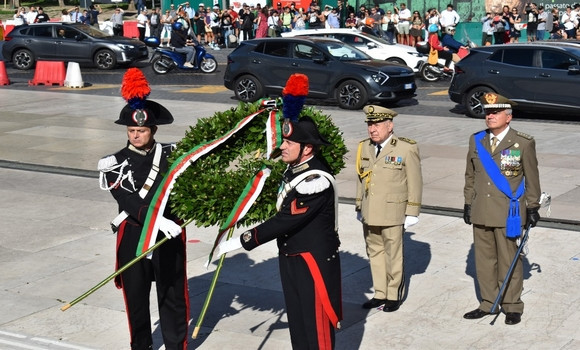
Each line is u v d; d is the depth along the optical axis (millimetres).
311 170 5320
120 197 5902
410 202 6914
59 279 7973
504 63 18031
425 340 6500
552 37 31031
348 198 11031
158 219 5707
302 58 20359
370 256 7211
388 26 32375
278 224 5355
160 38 36156
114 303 7387
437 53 24594
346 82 19672
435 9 31719
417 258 8492
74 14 38094
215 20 35844
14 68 28531
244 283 7863
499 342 6430
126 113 5883
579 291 7500
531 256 8477
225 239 5914
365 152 7098
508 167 6527
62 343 6523
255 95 20859
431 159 13367
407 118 17844
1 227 9766
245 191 5613
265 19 34156
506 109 6496
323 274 5418
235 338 6602
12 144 15000
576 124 17266
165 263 6008
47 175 12609
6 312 7152
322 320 5445
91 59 27891
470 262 8352
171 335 6129
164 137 15375
